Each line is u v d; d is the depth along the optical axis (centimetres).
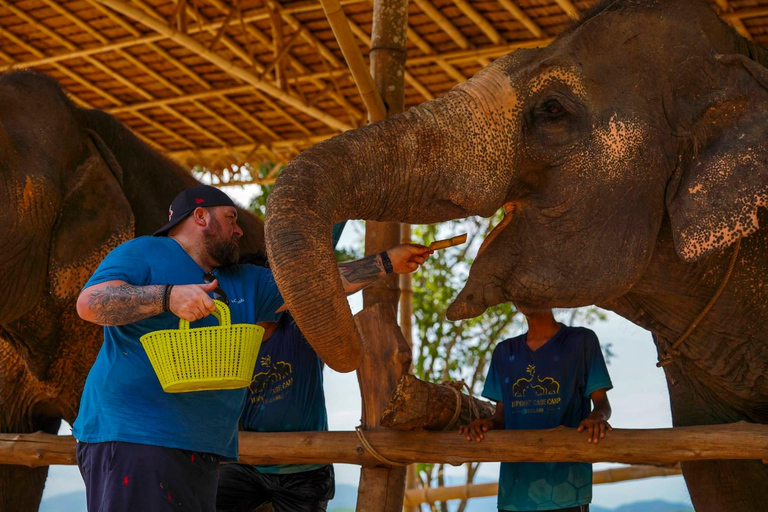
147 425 305
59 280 443
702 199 331
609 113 338
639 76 343
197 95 970
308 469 443
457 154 333
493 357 434
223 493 449
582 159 336
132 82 977
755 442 337
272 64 877
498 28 816
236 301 336
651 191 337
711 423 407
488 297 346
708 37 350
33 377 463
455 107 339
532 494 412
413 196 331
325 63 901
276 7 841
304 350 443
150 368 310
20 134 439
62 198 447
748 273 360
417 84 910
